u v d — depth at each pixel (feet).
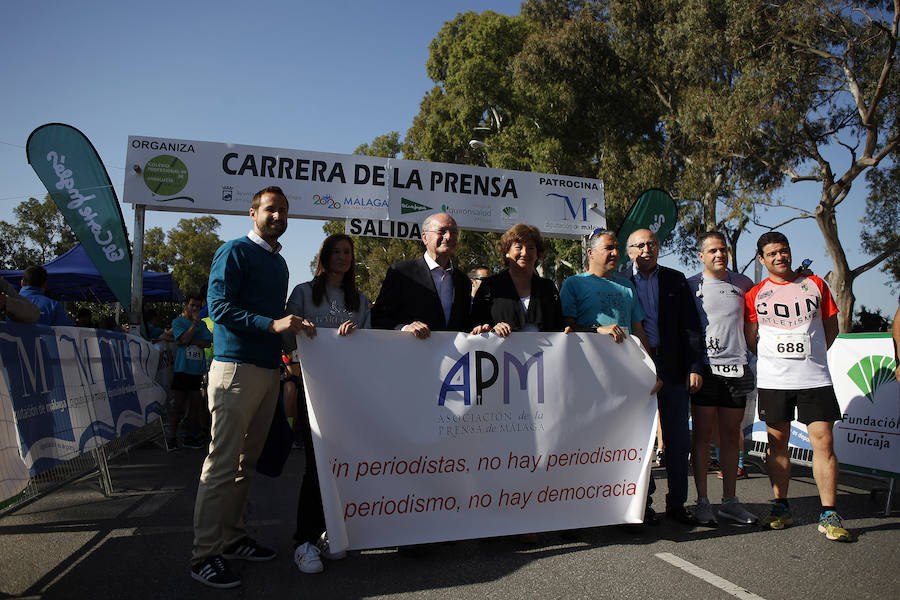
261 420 11.20
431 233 12.47
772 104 57.62
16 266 97.91
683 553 11.74
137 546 11.91
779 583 10.20
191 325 24.71
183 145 25.95
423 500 11.32
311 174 26.99
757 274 23.57
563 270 88.17
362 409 11.04
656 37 69.67
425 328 11.44
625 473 12.80
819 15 55.36
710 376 14.30
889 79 57.98
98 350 16.53
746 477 20.22
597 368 12.76
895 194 72.95
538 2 84.79
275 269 11.30
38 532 12.83
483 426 11.82
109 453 19.24
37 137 25.88
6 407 10.75
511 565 11.01
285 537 12.73
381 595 9.55
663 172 69.21
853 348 17.61
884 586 10.12
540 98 80.33
